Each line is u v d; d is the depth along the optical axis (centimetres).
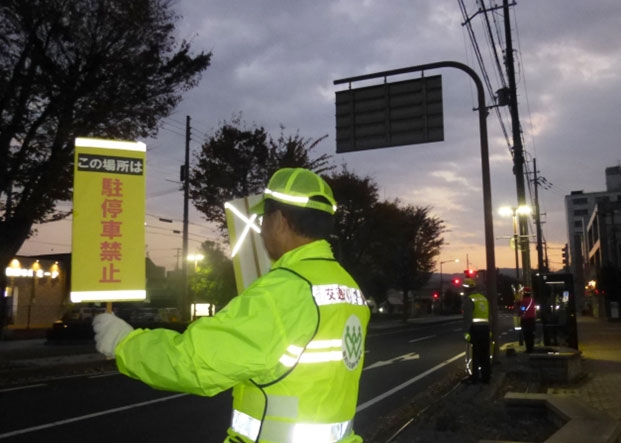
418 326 4494
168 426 952
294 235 233
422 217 5106
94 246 267
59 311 3722
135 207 277
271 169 3181
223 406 1123
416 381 1427
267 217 238
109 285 267
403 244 4922
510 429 815
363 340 231
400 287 5625
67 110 1661
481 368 1237
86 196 270
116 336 204
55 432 906
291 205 232
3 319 2681
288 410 200
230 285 3681
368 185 3947
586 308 7606
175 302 5528
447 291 9231
